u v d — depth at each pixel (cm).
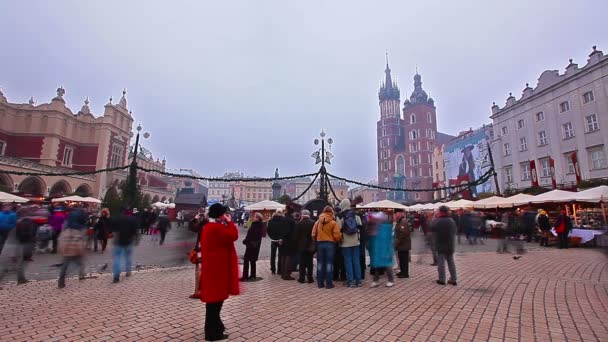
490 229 2116
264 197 12612
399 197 9556
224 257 433
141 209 2198
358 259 762
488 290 688
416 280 807
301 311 546
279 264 917
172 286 738
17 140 3797
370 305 582
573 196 1683
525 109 3475
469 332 448
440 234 761
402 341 416
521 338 426
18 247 775
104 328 461
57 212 1291
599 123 2680
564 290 680
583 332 446
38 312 534
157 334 440
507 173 3750
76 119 4222
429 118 9844
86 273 901
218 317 426
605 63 2641
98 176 4116
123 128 4803
